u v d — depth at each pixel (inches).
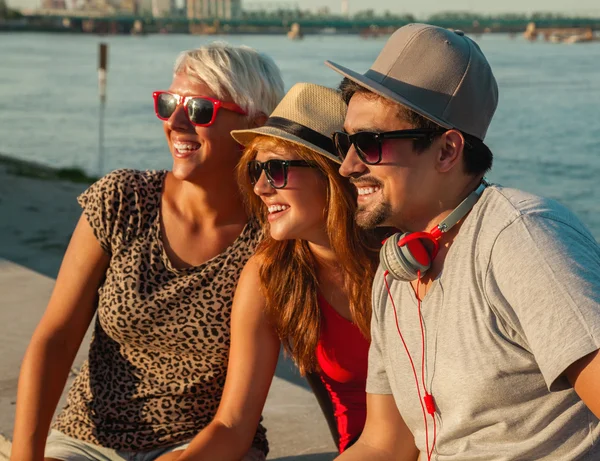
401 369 80.1
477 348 70.6
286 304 97.7
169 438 100.7
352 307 98.7
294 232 97.3
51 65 2910.9
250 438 96.4
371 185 77.9
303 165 96.1
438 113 75.2
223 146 102.6
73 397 105.9
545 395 70.1
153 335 99.6
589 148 1080.8
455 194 76.9
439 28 78.3
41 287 226.7
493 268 69.8
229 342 100.3
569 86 2135.8
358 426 104.5
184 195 102.3
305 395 154.1
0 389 152.5
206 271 99.7
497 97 79.4
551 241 67.2
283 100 100.6
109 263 102.8
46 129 1219.9
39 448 99.1
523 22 6136.8
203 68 102.1
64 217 398.3
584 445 70.1
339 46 5625.0
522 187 816.3
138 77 2377.0
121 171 103.1
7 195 459.8
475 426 72.6
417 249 75.3
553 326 64.3
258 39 7455.7
